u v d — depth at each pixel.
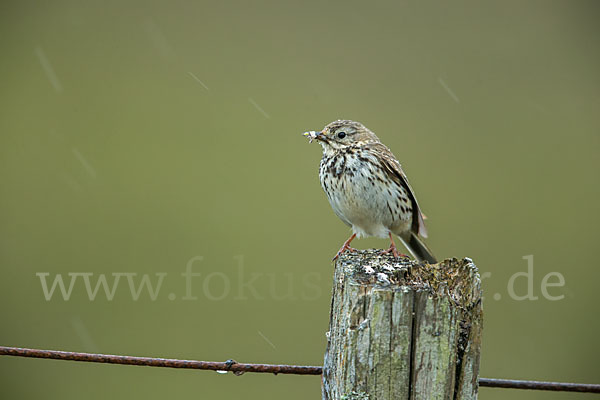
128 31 16.11
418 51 15.73
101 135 14.09
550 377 10.49
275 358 10.61
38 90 14.78
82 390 10.54
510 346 10.98
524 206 13.18
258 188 13.23
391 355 4.59
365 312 4.62
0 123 14.34
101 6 17.12
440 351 4.59
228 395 10.45
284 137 14.01
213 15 16.12
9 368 10.52
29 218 12.58
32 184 13.27
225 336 10.86
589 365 10.58
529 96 14.97
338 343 4.84
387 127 14.12
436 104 14.84
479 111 14.67
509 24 16.55
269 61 15.26
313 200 13.03
